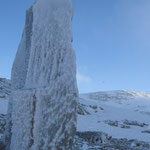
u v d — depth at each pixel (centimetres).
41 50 423
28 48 488
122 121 2308
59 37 411
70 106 395
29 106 393
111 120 2292
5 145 475
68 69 407
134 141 1118
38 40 435
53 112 379
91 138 1018
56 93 386
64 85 395
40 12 444
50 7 427
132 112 3108
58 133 376
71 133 390
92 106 2823
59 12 421
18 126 416
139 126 2209
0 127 862
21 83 495
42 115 374
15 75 529
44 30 427
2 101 1630
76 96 411
